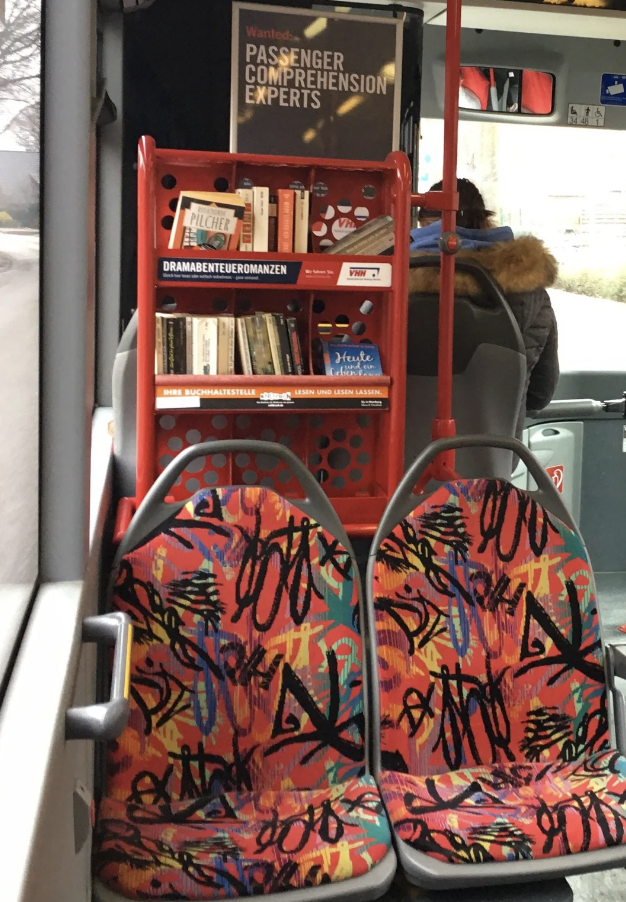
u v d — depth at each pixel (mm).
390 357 1866
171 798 1421
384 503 1932
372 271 1819
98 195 2486
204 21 2361
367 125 2402
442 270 1941
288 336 1823
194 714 1447
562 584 1628
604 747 1598
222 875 1239
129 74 2367
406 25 2445
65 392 1275
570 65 3160
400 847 1334
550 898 1369
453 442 1639
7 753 885
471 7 2801
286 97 2352
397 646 1539
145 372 1740
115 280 2580
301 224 1812
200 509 1516
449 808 1411
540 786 1491
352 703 1497
